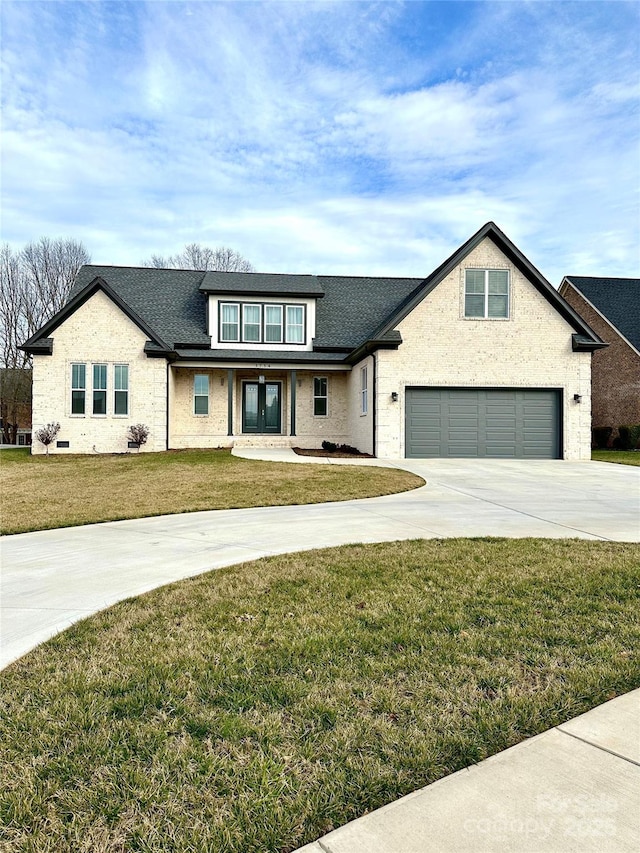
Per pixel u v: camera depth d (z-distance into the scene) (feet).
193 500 31.99
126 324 59.98
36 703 9.04
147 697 9.16
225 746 7.83
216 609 13.55
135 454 56.90
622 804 6.59
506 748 7.81
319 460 51.75
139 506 30.17
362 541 21.47
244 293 65.00
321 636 11.69
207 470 44.06
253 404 70.44
